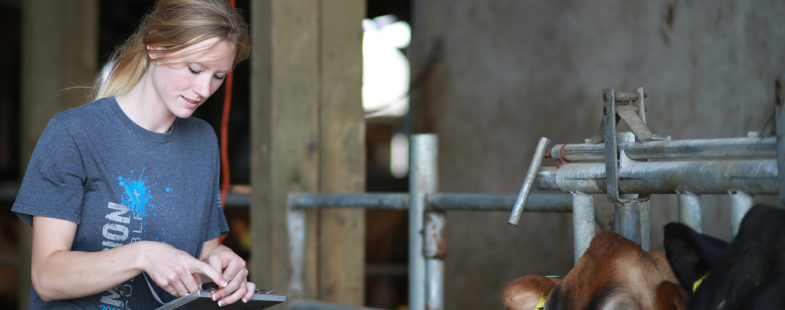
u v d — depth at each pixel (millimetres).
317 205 2818
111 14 8367
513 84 4094
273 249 2953
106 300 1602
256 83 3074
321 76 3062
